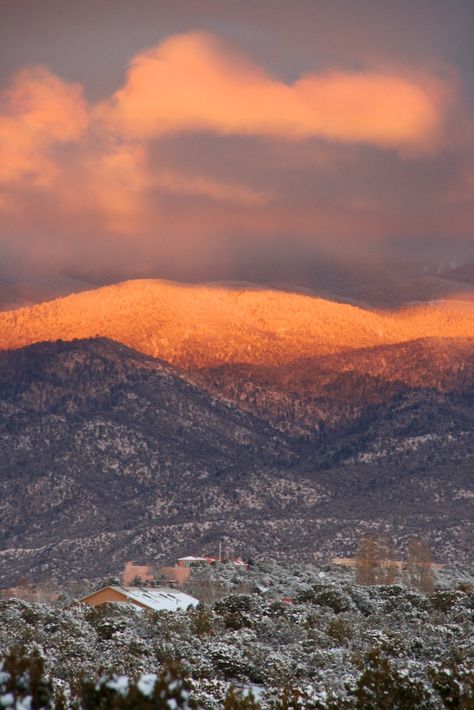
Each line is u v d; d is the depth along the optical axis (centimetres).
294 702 7994
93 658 14912
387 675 7500
